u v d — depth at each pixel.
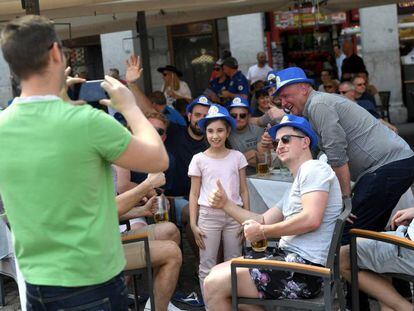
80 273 2.19
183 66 14.84
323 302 3.26
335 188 3.46
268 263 3.18
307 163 3.45
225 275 3.43
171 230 4.29
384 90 14.15
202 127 4.60
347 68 10.38
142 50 8.53
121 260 2.32
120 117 4.15
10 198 2.24
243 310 3.54
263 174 5.15
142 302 4.65
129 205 3.72
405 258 3.51
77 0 5.55
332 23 14.48
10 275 4.34
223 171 4.49
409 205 4.82
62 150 2.17
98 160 2.23
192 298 4.76
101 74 14.49
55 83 2.26
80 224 2.20
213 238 4.48
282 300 3.32
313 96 4.14
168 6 6.51
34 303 2.24
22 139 2.20
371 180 4.14
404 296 4.27
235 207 3.82
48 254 2.22
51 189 2.18
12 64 2.21
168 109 6.38
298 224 3.32
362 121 4.14
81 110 2.21
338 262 3.41
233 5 8.73
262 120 5.74
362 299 4.11
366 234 3.52
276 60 14.70
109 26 9.05
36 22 2.21
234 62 9.57
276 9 9.09
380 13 13.93
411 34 14.15
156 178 3.76
